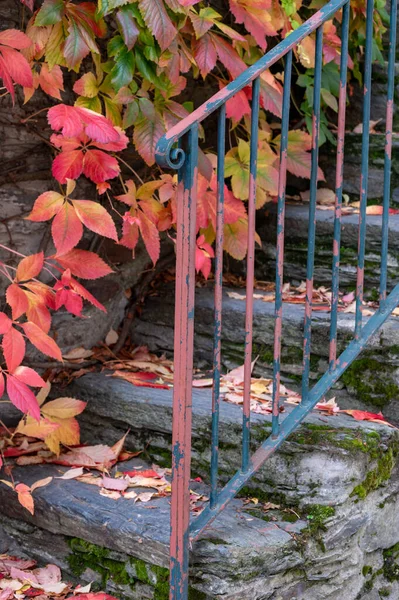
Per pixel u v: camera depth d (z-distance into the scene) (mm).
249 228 2162
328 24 3545
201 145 3613
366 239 3279
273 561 2246
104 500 2543
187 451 2082
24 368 2484
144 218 2842
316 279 3408
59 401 2789
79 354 3240
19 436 2951
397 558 2693
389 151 2525
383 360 2814
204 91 3598
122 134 2660
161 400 2826
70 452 2834
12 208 2988
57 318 3193
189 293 2027
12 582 2469
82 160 2615
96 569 2480
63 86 3006
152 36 2639
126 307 3482
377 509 2592
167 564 2273
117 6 2518
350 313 3016
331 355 2449
